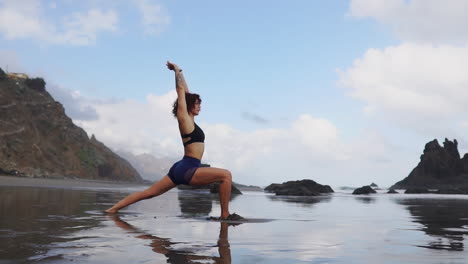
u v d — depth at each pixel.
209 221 4.22
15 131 50.25
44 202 6.54
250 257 2.15
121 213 4.91
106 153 68.12
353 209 7.14
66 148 57.84
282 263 2.01
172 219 4.34
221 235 3.05
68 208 5.43
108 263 1.92
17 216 4.11
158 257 2.10
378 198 14.41
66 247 2.34
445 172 51.88
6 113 51.12
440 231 3.59
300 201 10.23
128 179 67.69
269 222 4.30
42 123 57.78
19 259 1.98
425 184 51.59
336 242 2.79
